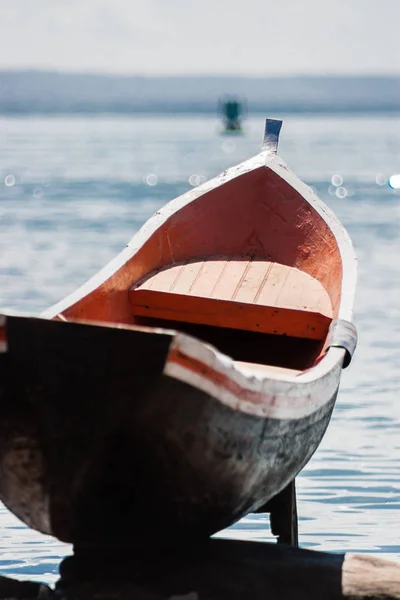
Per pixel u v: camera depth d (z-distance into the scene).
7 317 10.09
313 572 11.20
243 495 11.45
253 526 14.31
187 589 10.91
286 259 15.18
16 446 10.63
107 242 38.22
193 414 10.41
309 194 15.38
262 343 14.55
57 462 10.56
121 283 13.95
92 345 10.04
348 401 19.50
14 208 50.38
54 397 10.29
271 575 11.13
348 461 16.50
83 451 10.49
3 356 10.17
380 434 17.67
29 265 33.12
